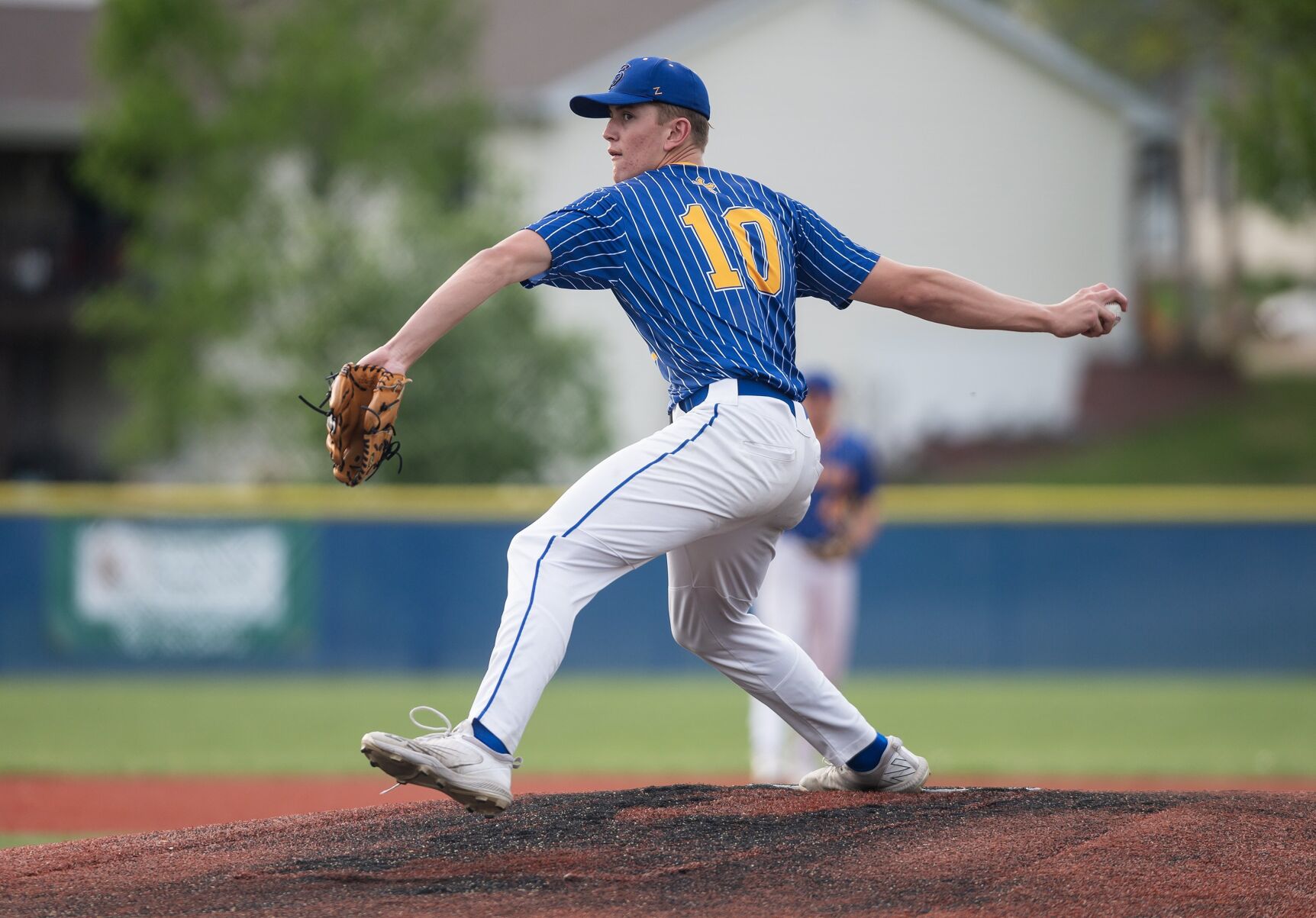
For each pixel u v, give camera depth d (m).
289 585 50.19
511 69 84.75
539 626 11.35
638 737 35.47
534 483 60.78
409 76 70.06
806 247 12.84
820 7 86.38
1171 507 51.53
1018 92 88.56
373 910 10.57
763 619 34.06
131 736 35.03
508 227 64.00
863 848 11.88
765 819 12.88
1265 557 51.75
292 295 63.47
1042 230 89.31
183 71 67.56
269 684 47.94
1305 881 11.01
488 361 59.69
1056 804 13.18
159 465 72.75
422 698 42.84
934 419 88.81
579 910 10.53
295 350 61.59
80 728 36.50
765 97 86.31
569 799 13.99
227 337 63.84
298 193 66.38
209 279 63.81
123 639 49.97
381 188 67.56
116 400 86.69
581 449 61.28
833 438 26.83
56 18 89.00
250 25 68.12
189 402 65.06
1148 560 51.62
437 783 10.95
